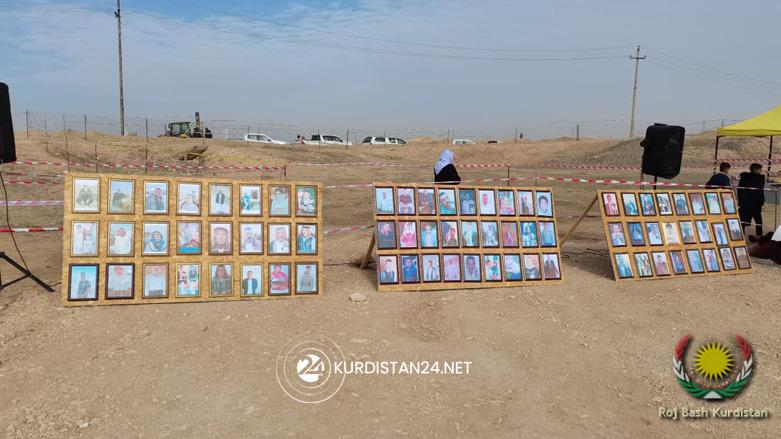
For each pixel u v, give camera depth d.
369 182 22.39
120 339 5.54
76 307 6.23
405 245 7.32
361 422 4.36
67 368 4.97
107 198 6.39
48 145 22.81
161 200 6.57
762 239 9.89
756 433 4.44
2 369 4.93
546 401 4.79
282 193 6.98
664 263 8.30
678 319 6.68
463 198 7.68
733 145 35.38
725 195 9.08
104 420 4.23
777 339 6.18
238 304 6.54
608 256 9.58
